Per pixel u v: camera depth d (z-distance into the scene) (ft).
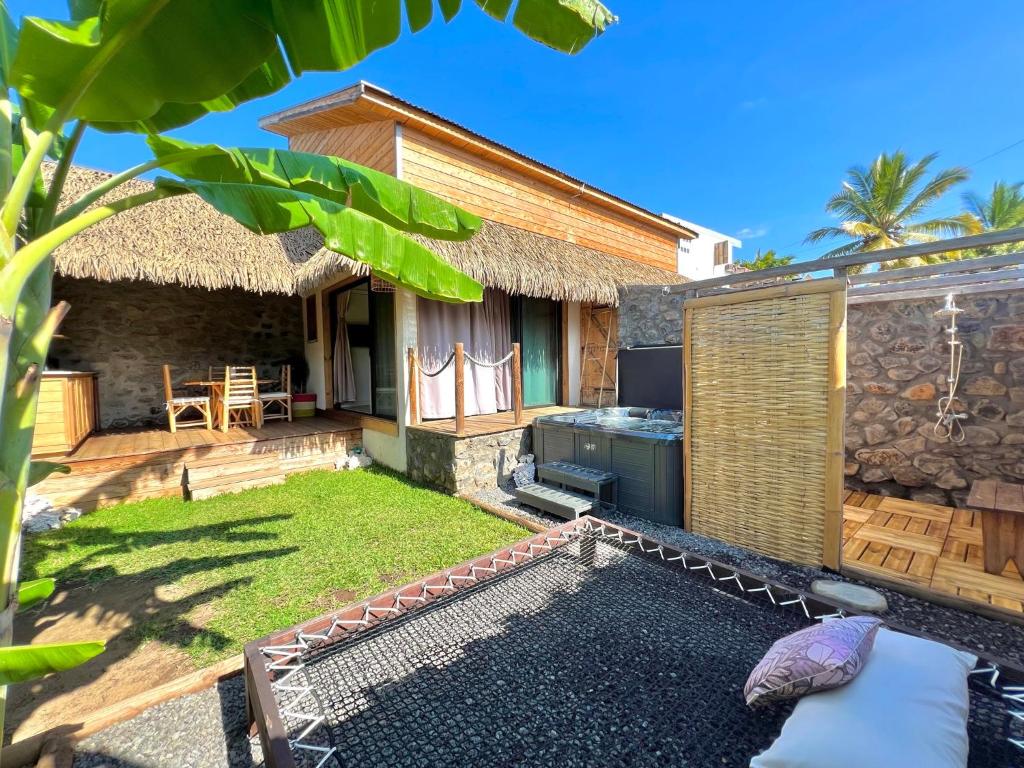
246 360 29.30
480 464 18.20
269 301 30.19
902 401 15.89
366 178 7.32
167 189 5.34
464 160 21.84
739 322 12.27
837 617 7.02
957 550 11.59
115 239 18.71
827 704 5.21
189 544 13.06
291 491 18.04
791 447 11.34
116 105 4.53
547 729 6.24
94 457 16.43
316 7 4.83
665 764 5.67
